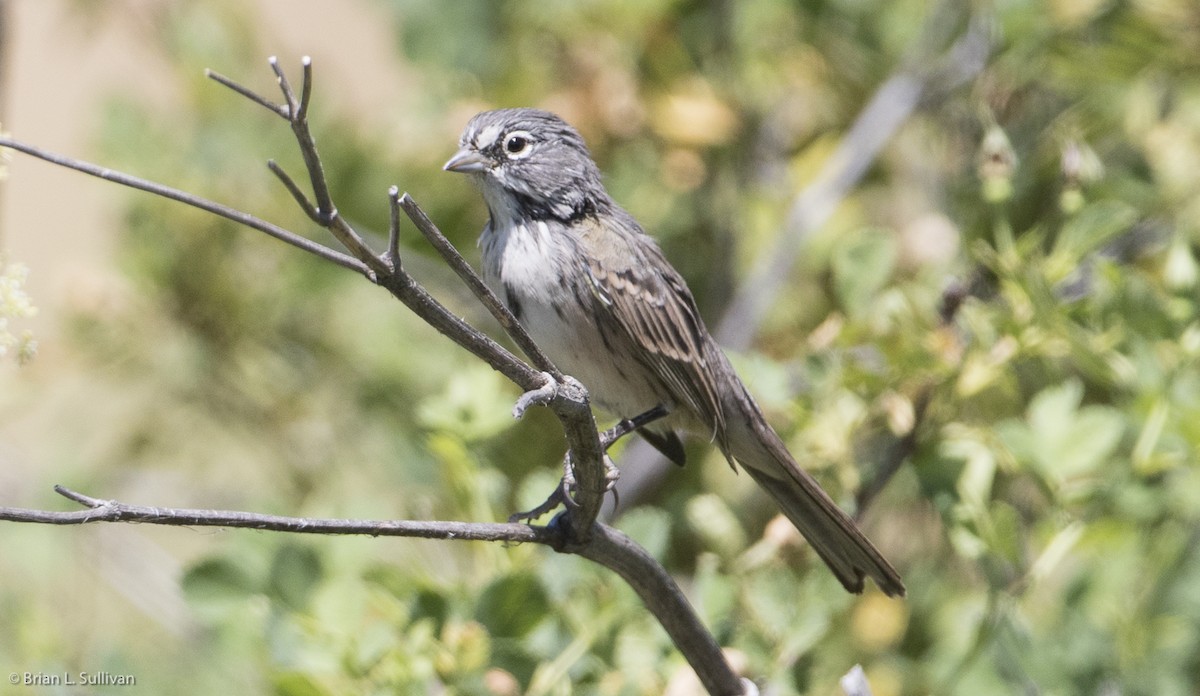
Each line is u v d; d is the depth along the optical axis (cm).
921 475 937
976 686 970
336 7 1466
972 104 1193
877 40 1270
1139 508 923
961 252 1097
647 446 1161
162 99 1262
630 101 1181
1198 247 1131
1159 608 1019
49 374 1184
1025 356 953
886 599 1089
